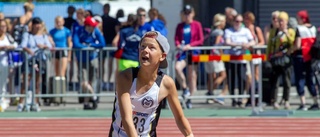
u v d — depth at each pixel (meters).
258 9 36.75
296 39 27.64
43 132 24.12
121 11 36.16
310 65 27.97
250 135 23.06
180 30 29.31
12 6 52.84
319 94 29.44
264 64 28.41
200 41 29.25
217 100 30.39
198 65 30.12
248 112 28.12
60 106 30.95
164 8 35.59
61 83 29.61
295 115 27.19
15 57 29.25
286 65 28.06
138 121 12.36
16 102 31.00
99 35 29.42
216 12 36.47
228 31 29.20
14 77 29.47
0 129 24.80
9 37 29.62
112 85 30.83
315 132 23.55
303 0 36.97
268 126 24.80
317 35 27.58
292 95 31.45
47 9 55.84
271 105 29.69
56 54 29.52
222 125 25.12
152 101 12.23
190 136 12.58
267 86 28.67
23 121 26.59
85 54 29.41
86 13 29.73
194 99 31.33
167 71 28.98
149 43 12.05
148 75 12.15
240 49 28.97
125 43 27.52
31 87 29.25
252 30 29.52
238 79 29.53
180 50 29.03
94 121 26.44
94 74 29.50
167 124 25.42
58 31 30.67
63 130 24.47
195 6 36.25
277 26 27.95
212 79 29.97
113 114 12.49
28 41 29.19
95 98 29.84
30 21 31.06
